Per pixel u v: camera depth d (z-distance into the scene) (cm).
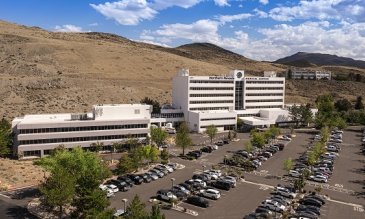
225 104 19450
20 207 7612
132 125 13688
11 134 11925
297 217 7406
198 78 18312
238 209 7931
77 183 6988
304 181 9694
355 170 11300
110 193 8394
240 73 19950
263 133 14650
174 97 19025
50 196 6706
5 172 9450
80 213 6806
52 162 8188
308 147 14300
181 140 12394
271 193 8994
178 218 7369
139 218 5781
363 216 7712
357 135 17325
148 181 9594
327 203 8419
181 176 10175
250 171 10875
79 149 8831
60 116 13575
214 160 12038
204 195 8644
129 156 10525
